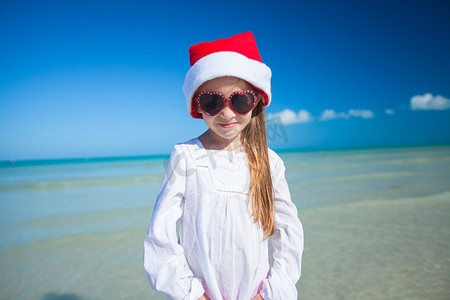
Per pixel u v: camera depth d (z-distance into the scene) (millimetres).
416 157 29594
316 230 5480
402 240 4930
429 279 3588
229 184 1269
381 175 13938
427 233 5277
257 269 1282
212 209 1227
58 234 5578
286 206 1422
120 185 12969
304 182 11820
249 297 1234
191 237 1226
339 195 8852
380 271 3807
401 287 3412
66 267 4172
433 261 4090
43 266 4211
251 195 1294
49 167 32031
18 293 3496
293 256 1352
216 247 1220
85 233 5617
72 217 6848
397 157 30688
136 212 7293
